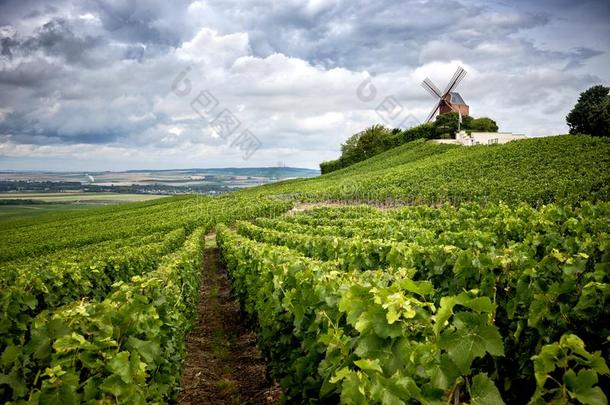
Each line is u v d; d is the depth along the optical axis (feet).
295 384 14.89
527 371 11.18
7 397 10.34
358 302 9.12
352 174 220.02
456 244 25.11
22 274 29.68
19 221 211.20
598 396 6.44
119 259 39.17
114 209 231.71
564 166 113.80
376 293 8.64
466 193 91.61
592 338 10.62
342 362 9.63
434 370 7.29
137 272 42.47
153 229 104.78
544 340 11.03
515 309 12.51
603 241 16.39
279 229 63.05
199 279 48.57
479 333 7.07
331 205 119.55
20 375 10.22
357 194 118.32
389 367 7.76
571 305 11.31
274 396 19.76
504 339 12.41
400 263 20.63
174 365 18.90
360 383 7.30
